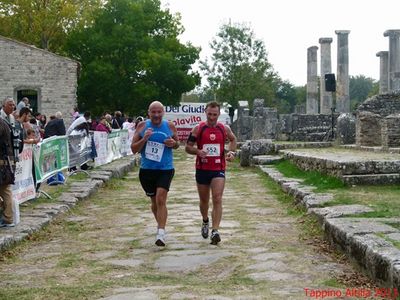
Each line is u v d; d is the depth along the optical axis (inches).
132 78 2038.6
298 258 324.8
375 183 557.3
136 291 263.7
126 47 2015.3
